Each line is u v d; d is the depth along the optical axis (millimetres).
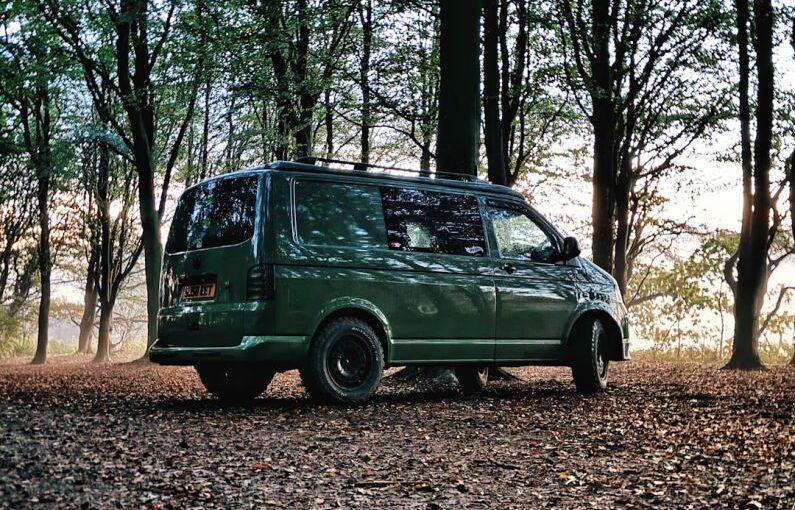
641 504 5188
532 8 20062
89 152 26344
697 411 9344
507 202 10766
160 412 8516
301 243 9062
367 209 9555
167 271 9875
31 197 31562
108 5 22875
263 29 20219
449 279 9969
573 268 11148
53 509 4586
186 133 28719
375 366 9398
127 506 4734
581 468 6211
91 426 7254
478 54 14328
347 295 9242
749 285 19953
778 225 28594
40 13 25156
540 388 12055
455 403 9719
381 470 5988
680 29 22547
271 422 7871
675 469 6199
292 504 5004
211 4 20453
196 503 4891
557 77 20859
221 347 9023
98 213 32062
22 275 40906
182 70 21766
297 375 16125
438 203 10125
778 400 10586
